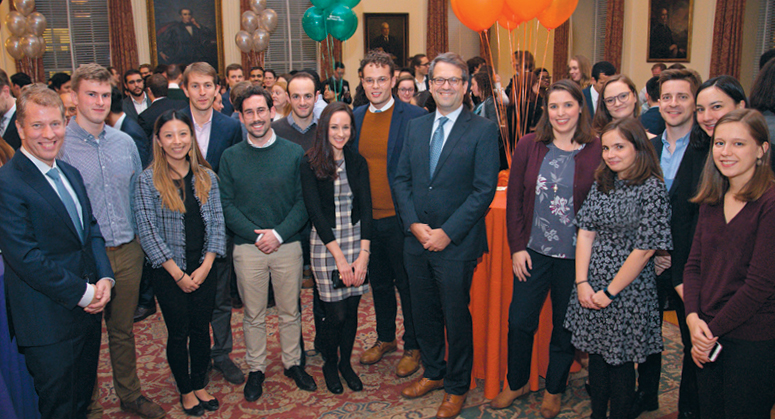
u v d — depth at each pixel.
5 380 1.93
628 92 2.49
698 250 1.82
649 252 1.92
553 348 2.37
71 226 1.95
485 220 2.49
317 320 2.99
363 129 2.76
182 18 9.84
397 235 2.73
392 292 2.95
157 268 2.27
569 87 2.12
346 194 2.49
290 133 3.00
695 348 1.75
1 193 1.80
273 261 2.54
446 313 2.35
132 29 9.52
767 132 1.58
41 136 1.83
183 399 2.48
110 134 2.33
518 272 2.31
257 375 2.64
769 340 1.60
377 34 10.34
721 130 1.61
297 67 10.87
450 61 2.25
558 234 2.22
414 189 2.40
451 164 2.30
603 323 2.04
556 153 2.24
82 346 2.03
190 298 2.39
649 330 2.03
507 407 2.51
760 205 1.59
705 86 1.90
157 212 2.27
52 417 1.97
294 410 2.51
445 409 2.41
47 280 1.84
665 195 1.91
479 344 2.68
